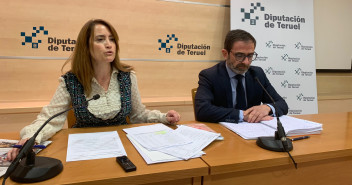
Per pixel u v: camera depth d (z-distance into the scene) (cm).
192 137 114
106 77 144
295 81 303
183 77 282
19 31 225
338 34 331
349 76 346
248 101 170
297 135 123
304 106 307
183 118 270
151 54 267
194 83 287
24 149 75
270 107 153
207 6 280
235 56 155
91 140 109
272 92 175
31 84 235
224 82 164
